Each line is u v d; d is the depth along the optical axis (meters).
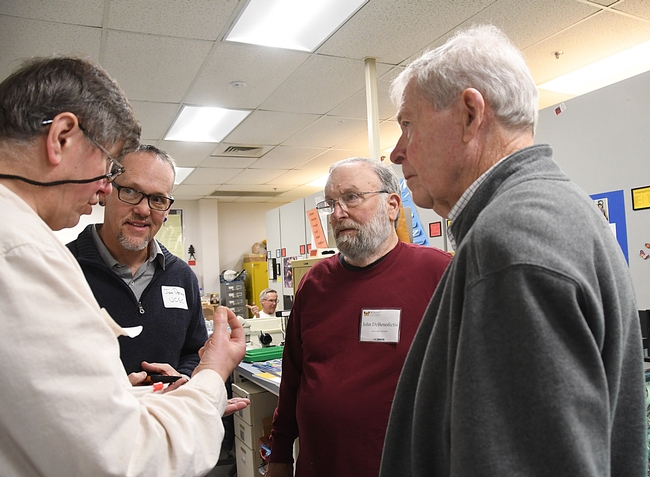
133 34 2.64
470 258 0.56
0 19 2.40
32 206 0.69
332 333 1.29
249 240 8.98
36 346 0.56
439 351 0.61
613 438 0.60
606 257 0.56
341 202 1.36
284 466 1.43
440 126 0.70
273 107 3.95
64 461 0.56
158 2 2.33
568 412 0.46
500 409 0.49
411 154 0.74
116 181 1.43
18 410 0.55
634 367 0.62
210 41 2.78
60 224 0.74
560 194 0.57
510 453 0.47
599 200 2.06
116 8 2.37
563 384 0.47
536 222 0.52
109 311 1.47
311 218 2.45
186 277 1.71
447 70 0.69
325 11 2.55
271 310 4.48
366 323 1.26
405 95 0.75
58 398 0.56
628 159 1.96
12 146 0.67
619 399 0.61
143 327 1.51
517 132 0.68
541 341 0.48
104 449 0.58
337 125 4.48
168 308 1.58
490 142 0.67
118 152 0.79
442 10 2.55
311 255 2.42
